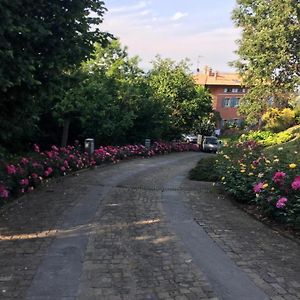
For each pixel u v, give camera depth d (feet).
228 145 47.44
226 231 22.58
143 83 96.22
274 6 108.27
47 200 29.55
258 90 119.03
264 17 114.11
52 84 27.53
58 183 37.96
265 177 26.76
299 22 105.60
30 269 16.17
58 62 26.32
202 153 120.57
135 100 87.15
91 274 15.84
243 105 125.49
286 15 104.58
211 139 137.59
